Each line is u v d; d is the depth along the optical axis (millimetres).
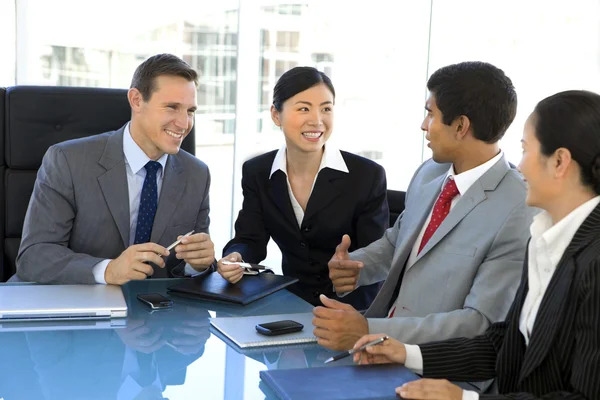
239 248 2531
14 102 2617
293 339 1666
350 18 4660
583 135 1334
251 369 1495
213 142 4668
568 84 4266
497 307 1734
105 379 1422
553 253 1392
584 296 1279
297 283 2607
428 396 1279
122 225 2375
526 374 1365
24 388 1360
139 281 2146
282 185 2582
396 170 4824
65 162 2350
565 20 4238
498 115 1837
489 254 1794
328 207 2551
